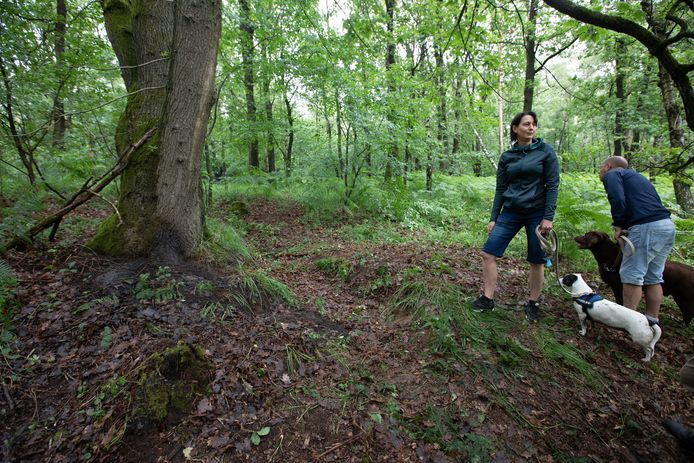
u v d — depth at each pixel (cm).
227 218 692
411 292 371
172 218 344
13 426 197
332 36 718
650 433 226
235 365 243
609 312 293
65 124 635
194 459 184
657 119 948
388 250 514
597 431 224
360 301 387
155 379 211
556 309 359
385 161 827
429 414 225
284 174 1059
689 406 249
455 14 531
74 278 300
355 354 285
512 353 284
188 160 346
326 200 795
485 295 334
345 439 204
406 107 779
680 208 600
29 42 480
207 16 333
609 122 1334
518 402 239
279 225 698
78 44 548
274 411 217
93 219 490
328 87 814
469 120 1041
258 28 713
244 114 920
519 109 1401
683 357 296
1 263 270
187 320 276
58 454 184
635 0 462
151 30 358
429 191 951
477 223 712
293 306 346
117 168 340
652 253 299
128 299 284
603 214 518
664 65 272
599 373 272
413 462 193
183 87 332
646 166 536
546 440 213
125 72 402
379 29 730
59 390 217
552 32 668
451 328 311
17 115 477
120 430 193
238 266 378
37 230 334
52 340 245
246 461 187
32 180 519
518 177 317
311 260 500
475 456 199
